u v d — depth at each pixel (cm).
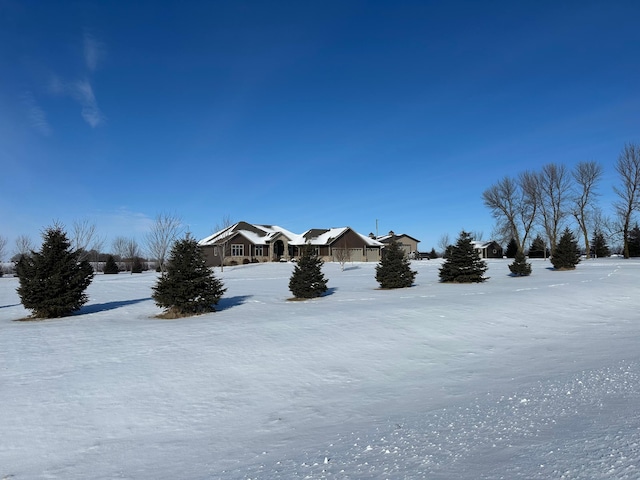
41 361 967
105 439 614
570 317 1462
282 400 754
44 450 582
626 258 5225
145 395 774
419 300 1730
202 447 572
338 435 557
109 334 1240
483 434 475
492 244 8256
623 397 555
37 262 1675
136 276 4234
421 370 903
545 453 393
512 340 1155
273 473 438
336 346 1070
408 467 404
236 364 940
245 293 2334
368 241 6462
